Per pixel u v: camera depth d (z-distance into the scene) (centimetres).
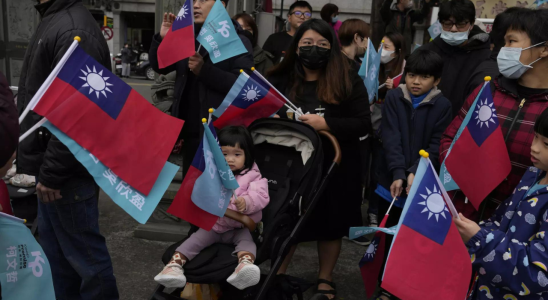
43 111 187
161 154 209
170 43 272
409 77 306
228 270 225
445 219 186
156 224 415
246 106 289
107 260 258
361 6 1814
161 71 341
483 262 183
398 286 179
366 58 376
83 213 244
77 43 192
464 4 351
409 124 308
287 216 256
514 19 214
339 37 451
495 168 218
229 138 258
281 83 326
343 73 301
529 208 183
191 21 268
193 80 332
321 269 332
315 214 316
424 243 183
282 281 262
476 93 247
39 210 254
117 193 199
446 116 304
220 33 278
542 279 170
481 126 220
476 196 222
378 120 434
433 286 181
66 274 262
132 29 2814
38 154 242
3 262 131
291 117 309
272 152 291
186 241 238
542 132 176
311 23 296
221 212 225
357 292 349
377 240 234
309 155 271
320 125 290
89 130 195
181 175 411
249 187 252
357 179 321
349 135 300
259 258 238
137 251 389
